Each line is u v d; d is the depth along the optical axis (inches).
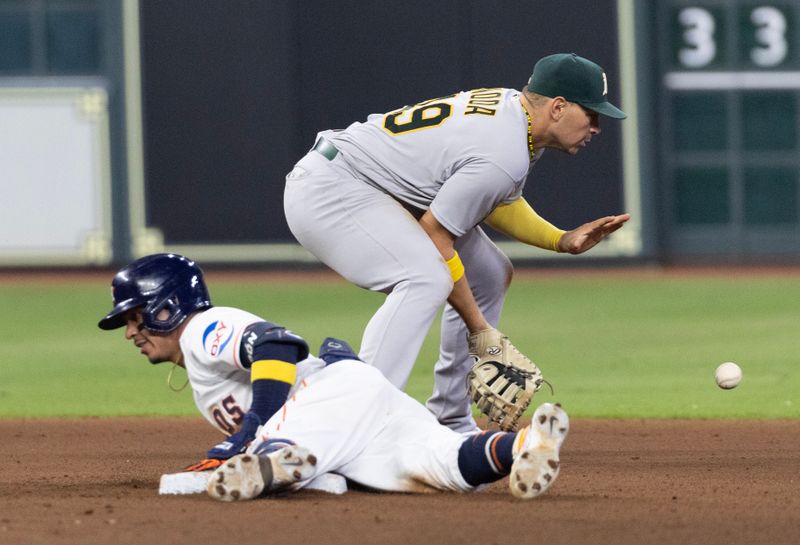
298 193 827.4
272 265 2874.0
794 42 3075.8
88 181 2876.5
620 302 2368.4
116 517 621.9
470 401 924.6
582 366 1630.2
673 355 1711.4
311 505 650.8
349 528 590.6
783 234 3097.9
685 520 618.2
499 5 2827.3
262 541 563.8
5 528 596.4
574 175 2839.6
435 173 807.7
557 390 1423.5
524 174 808.9
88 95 2864.2
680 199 3105.3
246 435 661.3
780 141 3088.1
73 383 1519.4
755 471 839.7
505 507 648.4
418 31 2832.2
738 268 2992.1
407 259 804.6
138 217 2866.6
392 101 2842.0
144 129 2859.3
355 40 2844.5
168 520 612.1
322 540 565.0
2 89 2869.1
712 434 1085.1
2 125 2876.5
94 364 1691.7
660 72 3078.2
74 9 2869.1
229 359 673.6
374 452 690.8
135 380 1544.0
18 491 732.7
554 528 592.1
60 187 2878.9
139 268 701.3
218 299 2437.3
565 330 2004.2
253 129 2854.3
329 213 818.8
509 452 651.5
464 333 886.4
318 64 2851.9
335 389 682.8
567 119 810.8
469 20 2829.7
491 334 837.8
